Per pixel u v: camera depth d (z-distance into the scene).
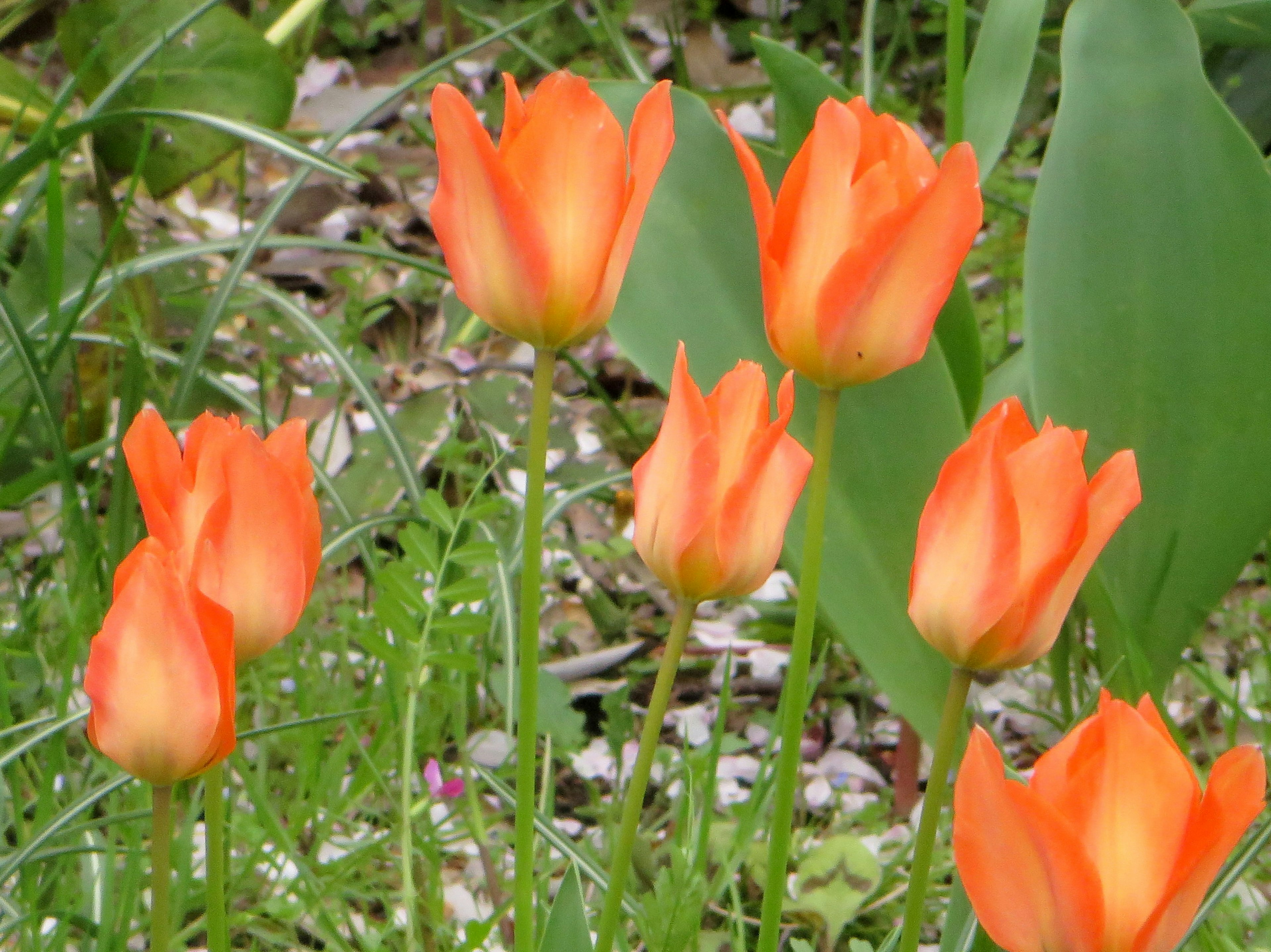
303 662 1.99
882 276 1.26
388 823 1.65
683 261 1.59
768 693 2.22
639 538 1.27
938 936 1.57
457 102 1.24
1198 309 1.57
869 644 1.52
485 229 1.25
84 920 1.44
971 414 1.72
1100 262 1.60
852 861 1.55
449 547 1.45
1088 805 1.21
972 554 1.24
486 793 1.80
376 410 1.85
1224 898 1.42
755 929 1.57
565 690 1.80
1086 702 1.55
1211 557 1.56
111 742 1.23
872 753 2.07
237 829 1.51
